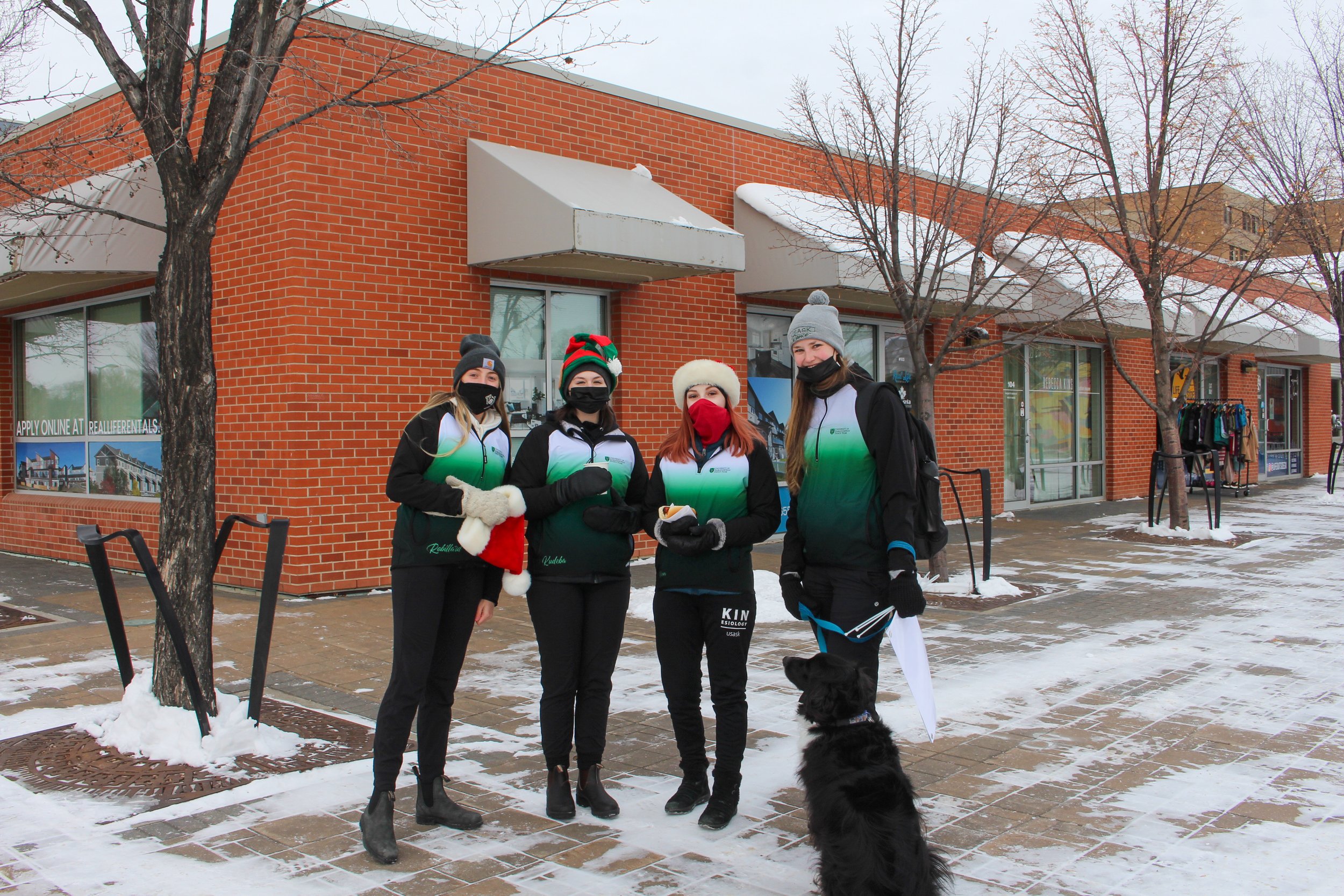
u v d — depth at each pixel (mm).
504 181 9172
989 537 9195
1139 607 8578
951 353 14711
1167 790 4293
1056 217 10227
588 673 4012
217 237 9180
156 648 4816
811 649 7055
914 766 4602
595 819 3988
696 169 11680
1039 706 5594
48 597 9070
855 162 10180
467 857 3604
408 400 9172
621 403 10812
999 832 3838
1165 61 11820
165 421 4816
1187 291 14703
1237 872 3471
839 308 13234
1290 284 15852
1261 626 7785
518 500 3773
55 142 6285
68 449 11922
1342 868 3496
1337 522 15195
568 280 10445
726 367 4121
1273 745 4906
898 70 8883
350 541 8844
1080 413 18516
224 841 3727
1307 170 14117
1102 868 3512
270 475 8703
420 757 3889
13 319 12758
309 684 6074
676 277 10406
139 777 4348
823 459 3871
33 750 4691
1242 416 20328
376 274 8938
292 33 5203
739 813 4051
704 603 3971
